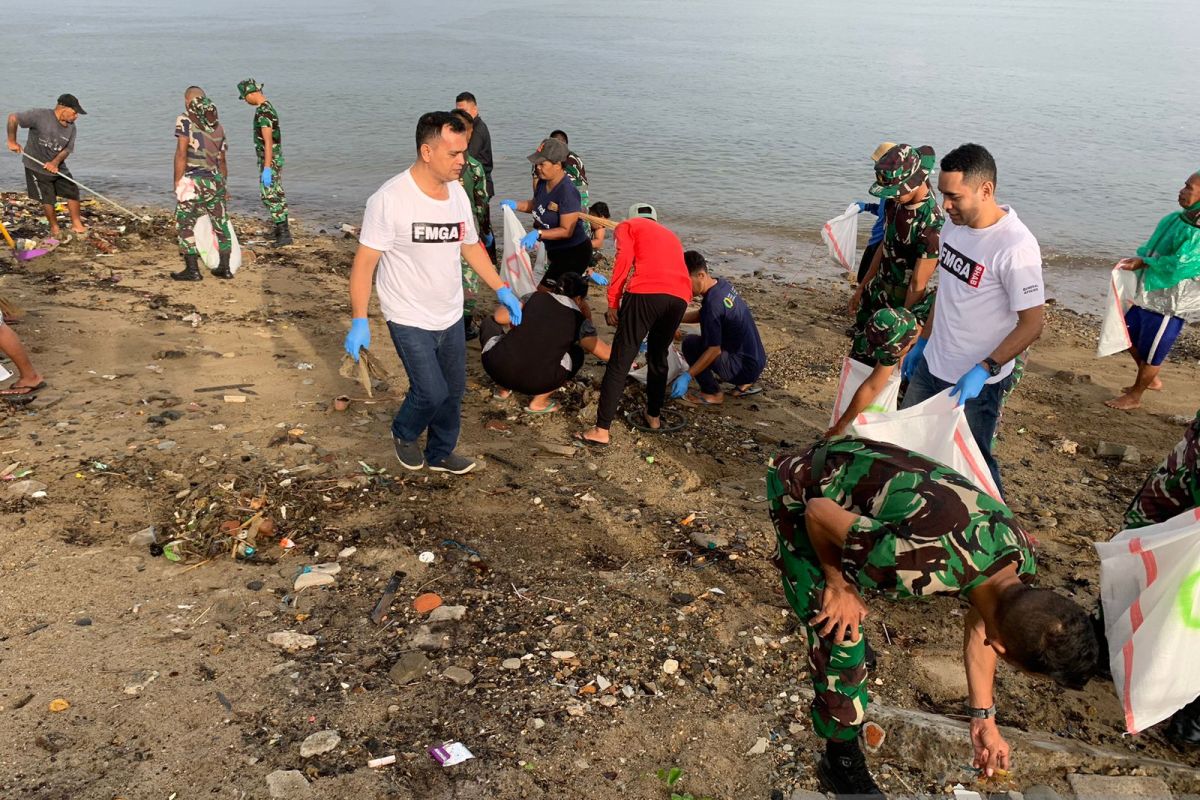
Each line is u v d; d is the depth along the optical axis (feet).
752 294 35.45
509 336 19.95
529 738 11.23
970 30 197.26
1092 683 13.15
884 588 8.55
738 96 92.53
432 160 14.82
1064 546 16.96
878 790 10.69
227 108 78.95
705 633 13.50
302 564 14.62
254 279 31.01
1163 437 22.63
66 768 10.18
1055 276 41.01
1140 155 65.67
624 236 19.39
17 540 14.38
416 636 12.98
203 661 12.14
